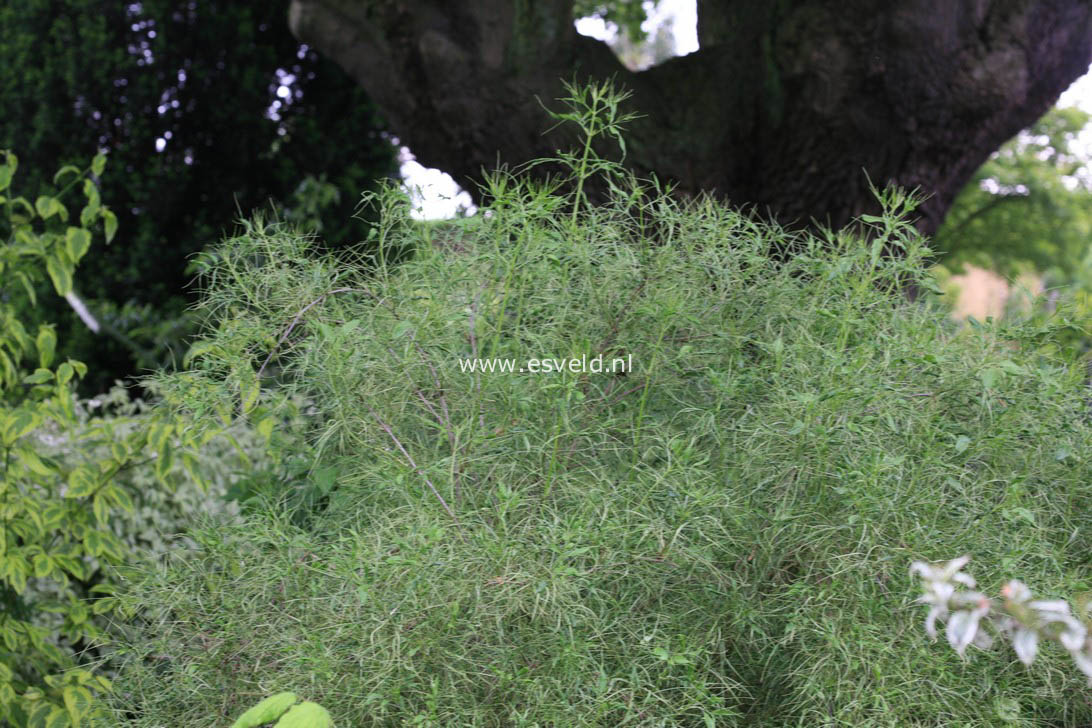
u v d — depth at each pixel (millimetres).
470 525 1261
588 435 1428
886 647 1146
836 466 1265
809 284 1554
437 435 1454
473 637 1201
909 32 2449
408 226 1557
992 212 6859
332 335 1366
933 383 1399
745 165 2742
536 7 2600
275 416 1623
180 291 5137
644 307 1426
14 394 2100
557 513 1310
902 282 1549
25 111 5059
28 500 1888
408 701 1171
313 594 1286
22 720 1769
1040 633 996
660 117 2701
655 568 1260
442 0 2645
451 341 1456
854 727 1141
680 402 1477
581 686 1188
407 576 1176
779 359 1362
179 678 1321
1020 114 2771
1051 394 1338
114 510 2455
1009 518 1188
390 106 2832
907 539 1206
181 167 5098
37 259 2074
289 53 5320
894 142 2623
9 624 1883
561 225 1519
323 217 5270
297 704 1154
